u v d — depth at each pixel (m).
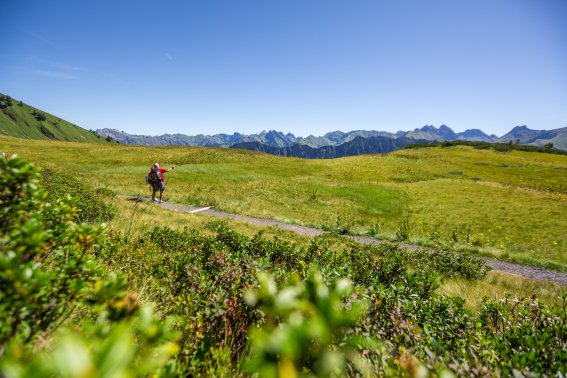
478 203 38.19
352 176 56.75
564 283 14.49
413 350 2.61
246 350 2.66
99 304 1.45
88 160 54.84
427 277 5.25
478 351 3.17
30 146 66.25
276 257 6.80
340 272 4.38
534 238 24.33
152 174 25.97
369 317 3.03
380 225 27.81
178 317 2.88
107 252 4.87
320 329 0.57
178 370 1.91
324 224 24.52
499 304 4.95
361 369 1.85
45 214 2.12
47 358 1.54
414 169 68.88
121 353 0.42
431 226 28.58
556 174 72.88
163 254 6.27
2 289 1.37
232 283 3.82
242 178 45.94
